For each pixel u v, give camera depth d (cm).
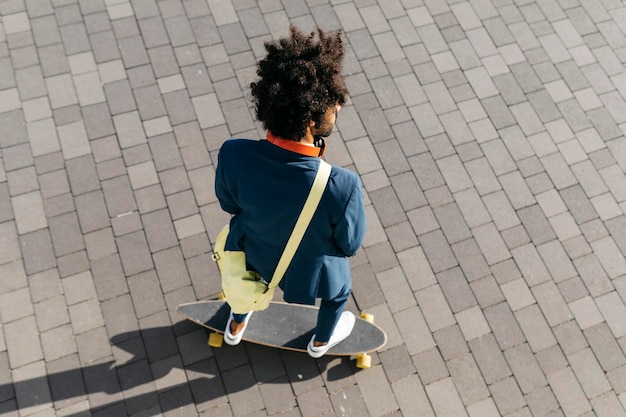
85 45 464
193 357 362
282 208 211
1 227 392
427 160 435
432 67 474
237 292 268
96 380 352
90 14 476
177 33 473
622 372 372
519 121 455
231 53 469
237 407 350
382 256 398
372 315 378
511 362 371
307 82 185
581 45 492
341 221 215
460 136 446
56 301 372
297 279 250
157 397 350
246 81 458
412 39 486
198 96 449
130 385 352
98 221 398
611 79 478
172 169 420
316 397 355
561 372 369
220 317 360
